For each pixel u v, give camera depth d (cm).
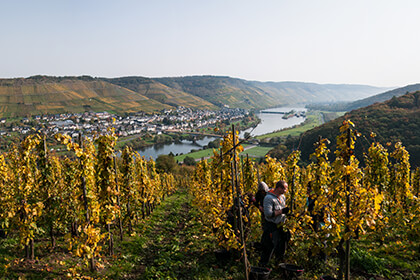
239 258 823
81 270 847
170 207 2642
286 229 712
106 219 999
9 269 786
